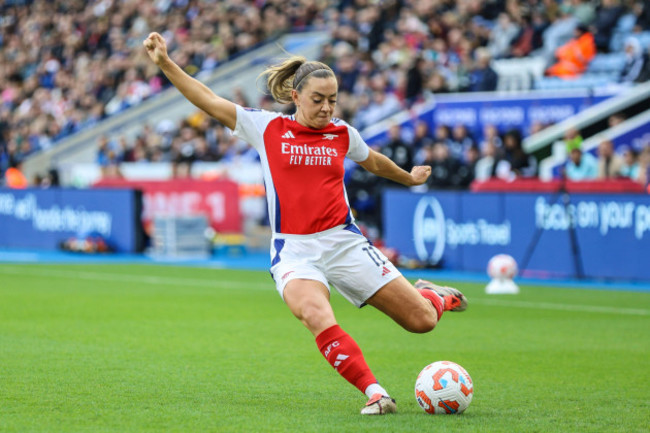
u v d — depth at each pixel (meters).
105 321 36.06
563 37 73.56
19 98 117.19
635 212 50.75
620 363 27.22
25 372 24.83
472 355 28.69
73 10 120.56
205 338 31.78
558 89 72.00
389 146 66.31
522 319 37.38
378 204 67.56
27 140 108.69
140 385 23.11
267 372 25.25
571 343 31.17
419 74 76.31
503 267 47.34
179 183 76.12
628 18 71.50
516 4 76.44
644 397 22.03
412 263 59.34
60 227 80.00
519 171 59.28
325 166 20.36
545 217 54.19
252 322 36.03
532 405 20.92
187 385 23.20
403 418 19.00
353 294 20.47
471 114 71.94
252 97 96.38
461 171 63.56
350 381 19.55
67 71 114.69
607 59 71.31
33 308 40.12
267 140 20.31
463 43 77.19
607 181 52.69
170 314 38.41
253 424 18.42
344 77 82.75
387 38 84.69
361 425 18.23
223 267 62.94
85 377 24.16
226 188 75.25
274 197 20.28
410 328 20.53
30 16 126.12
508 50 75.88
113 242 75.56
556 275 53.94
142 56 106.25
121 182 78.50
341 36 88.50
